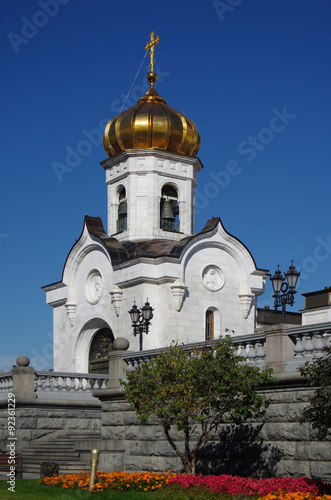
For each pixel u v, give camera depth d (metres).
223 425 25.59
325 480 21.62
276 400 23.56
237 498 20.55
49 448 34.16
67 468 30.42
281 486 20.39
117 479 24.66
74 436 36.09
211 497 21.00
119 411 30.56
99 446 30.77
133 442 29.53
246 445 24.45
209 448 25.97
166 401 24.66
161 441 28.25
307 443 22.39
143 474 24.95
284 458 23.00
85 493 23.11
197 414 24.05
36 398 35.91
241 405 22.97
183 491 22.02
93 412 37.28
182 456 24.39
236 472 24.69
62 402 36.41
